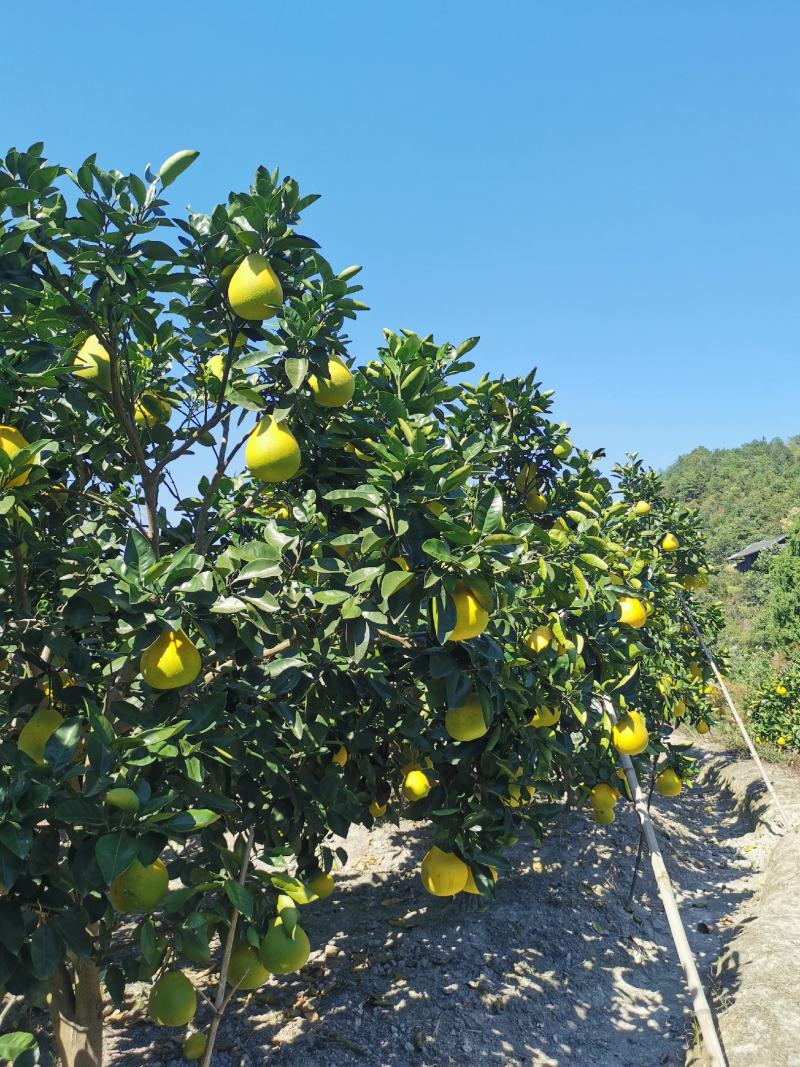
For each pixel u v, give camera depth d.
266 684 3.43
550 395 6.68
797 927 6.25
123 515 4.16
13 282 3.02
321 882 4.39
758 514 81.25
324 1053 4.78
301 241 3.21
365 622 3.13
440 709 3.97
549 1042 5.23
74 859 2.47
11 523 3.14
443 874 3.94
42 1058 2.86
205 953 2.98
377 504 3.03
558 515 6.95
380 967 5.92
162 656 2.77
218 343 3.50
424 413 3.90
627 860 8.55
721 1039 4.90
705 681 12.95
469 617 2.83
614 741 5.05
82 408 3.43
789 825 9.52
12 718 3.08
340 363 3.35
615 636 4.73
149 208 3.21
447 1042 5.04
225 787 3.65
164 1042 4.86
